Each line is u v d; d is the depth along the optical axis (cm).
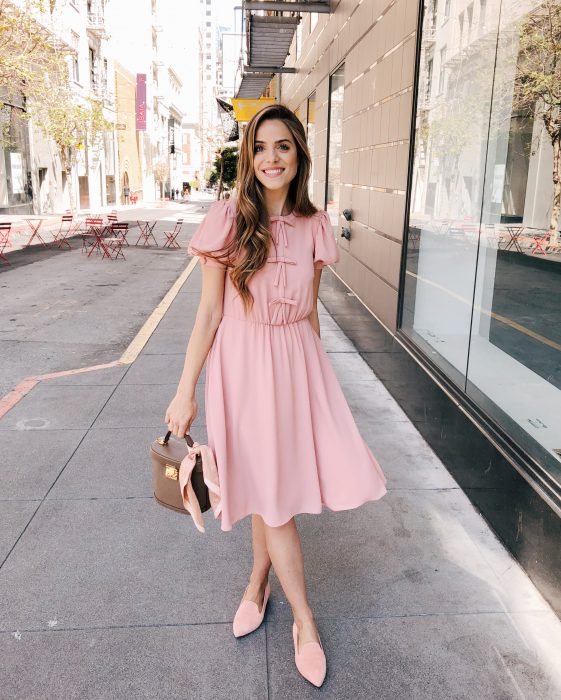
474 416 335
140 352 636
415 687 215
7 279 1155
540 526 261
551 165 283
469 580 271
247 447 213
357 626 243
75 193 3616
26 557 285
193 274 1233
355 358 622
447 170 415
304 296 212
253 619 240
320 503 221
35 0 1944
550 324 277
